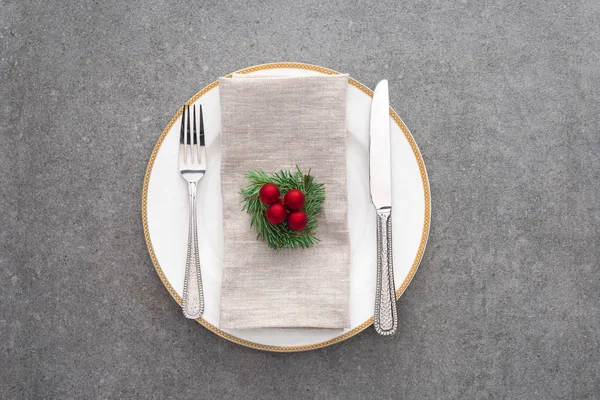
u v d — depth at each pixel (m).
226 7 0.81
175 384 0.81
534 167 0.81
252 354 0.81
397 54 0.81
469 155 0.81
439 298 0.81
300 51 0.81
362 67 0.81
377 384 0.81
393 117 0.72
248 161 0.72
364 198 0.74
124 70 0.81
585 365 0.81
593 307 0.81
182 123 0.73
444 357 0.81
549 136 0.81
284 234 0.70
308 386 0.81
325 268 0.73
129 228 0.81
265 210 0.69
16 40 0.82
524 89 0.81
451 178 0.81
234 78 0.71
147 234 0.73
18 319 0.81
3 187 0.81
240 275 0.72
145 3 0.82
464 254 0.81
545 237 0.81
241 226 0.73
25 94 0.82
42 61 0.82
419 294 0.81
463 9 0.81
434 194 0.81
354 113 0.73
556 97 0.81
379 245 0.72
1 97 0.82
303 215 0.65
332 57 0.81
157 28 0.81
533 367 0.81
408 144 0.72
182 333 0.81
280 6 0.81
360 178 0.74
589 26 0.81
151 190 0.73
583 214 0.81
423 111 0.81
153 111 0.81
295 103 0.71
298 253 0.73
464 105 0.81
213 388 0.81
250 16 0.81
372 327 0.81
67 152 0.82
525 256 0.81
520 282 0.81
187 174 0.73
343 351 0.81
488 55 0.81
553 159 0.81
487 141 0.81
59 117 0.82
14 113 0.82
